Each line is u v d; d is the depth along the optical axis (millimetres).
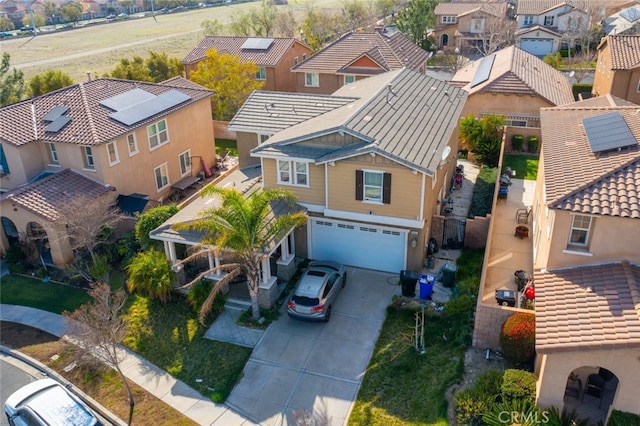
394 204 22578
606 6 76375
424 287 21891
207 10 168375
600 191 16688
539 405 15734
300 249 25641
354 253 24766
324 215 24125
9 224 27641
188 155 35375
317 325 21391
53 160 29203
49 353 21281
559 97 39250
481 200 29188
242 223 19766
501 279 22891
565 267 17594
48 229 25500
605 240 16734
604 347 14141
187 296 23344
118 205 28656
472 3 80562
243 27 77438
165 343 21250
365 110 24766
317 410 17438
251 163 29109
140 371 20031
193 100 34594
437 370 18297
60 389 17859
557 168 18938
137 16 159500
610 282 16203
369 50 45031
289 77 51281
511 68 39750
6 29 134375
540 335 15133
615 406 14992
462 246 25906
